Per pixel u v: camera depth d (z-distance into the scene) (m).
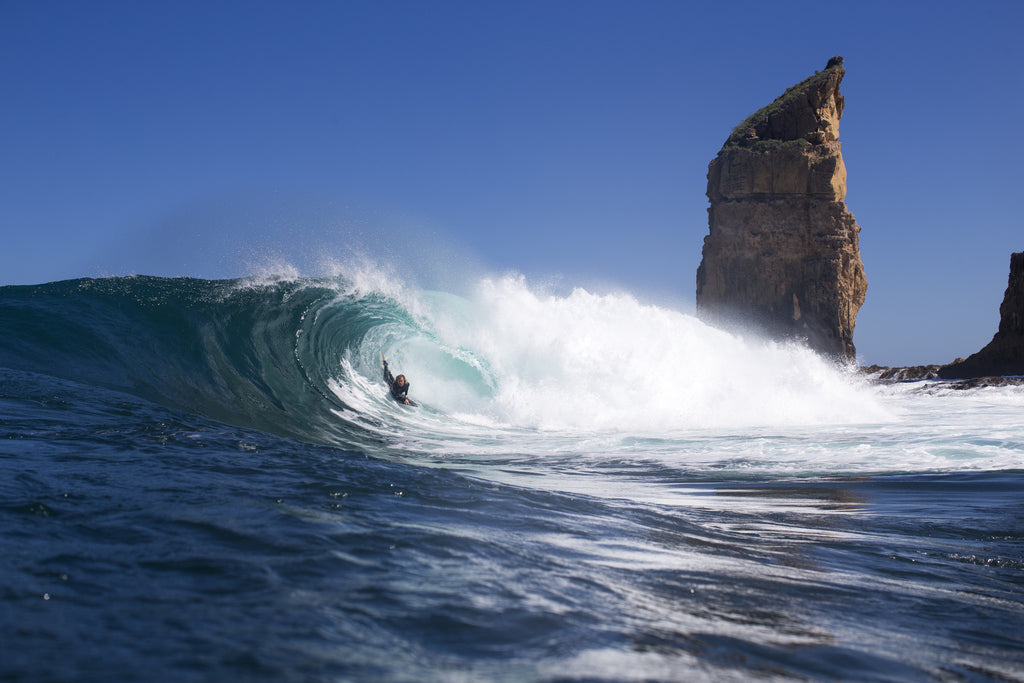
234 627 2.19
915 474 9.95
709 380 19.38
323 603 2.50
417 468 6.83
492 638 2.34
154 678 1.77
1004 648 2.94
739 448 13.06
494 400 18.08
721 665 2.33
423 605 2.60
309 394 15.15
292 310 17.02
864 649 2.71
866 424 17.23
